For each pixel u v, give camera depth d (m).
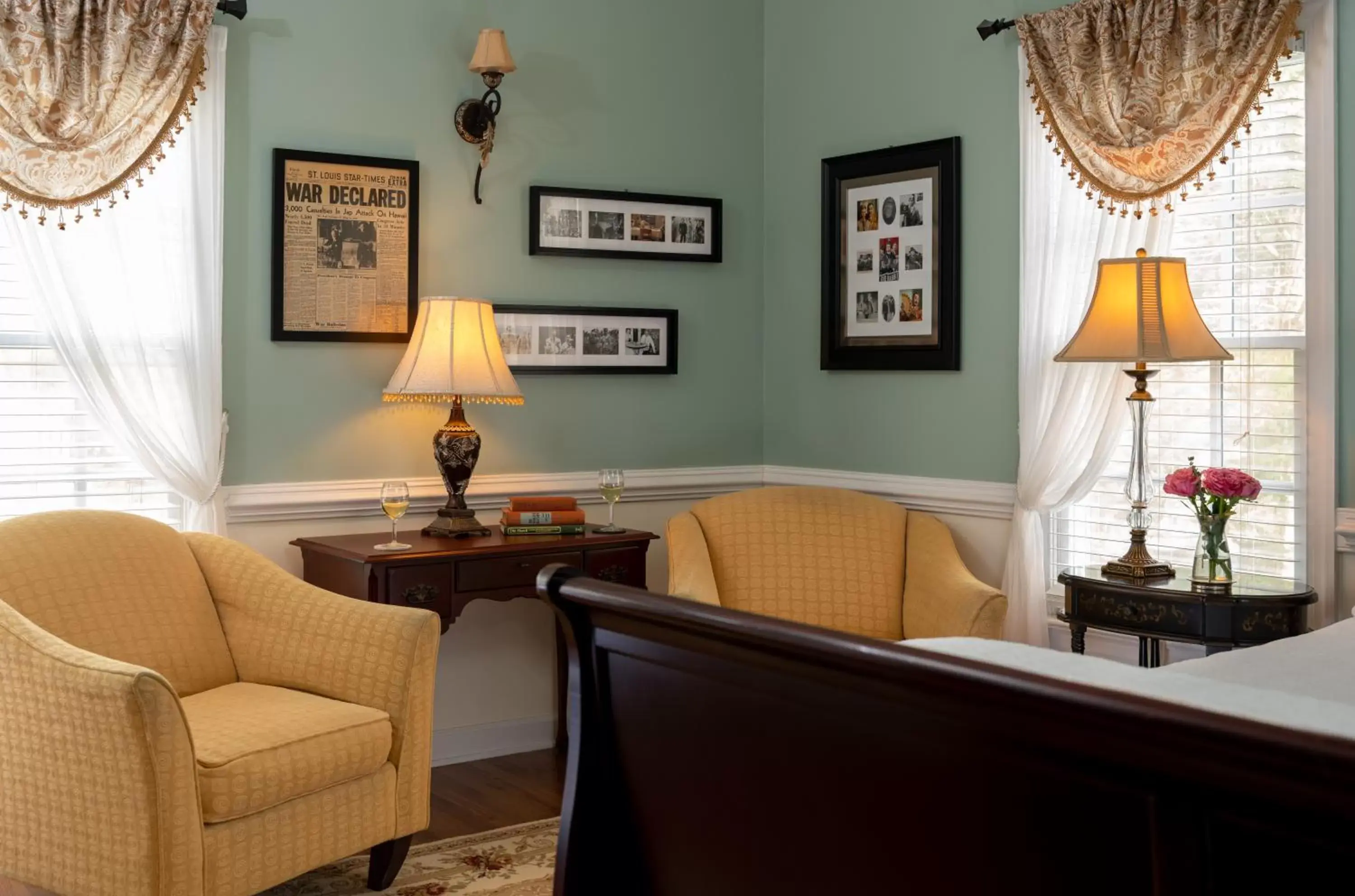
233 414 4.07
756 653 1.98
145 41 3.75
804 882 1.98
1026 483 4.12
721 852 2.13
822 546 4.30
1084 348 3.56
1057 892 1.62
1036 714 1.55
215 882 2.82
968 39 4.39
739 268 5.10
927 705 1.72
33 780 2.91
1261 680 2.34
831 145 4.89
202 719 3.09
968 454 4.43
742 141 5.09
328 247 4.18
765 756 2.04
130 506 3.97
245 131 4.05
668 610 2.07
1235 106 3.58
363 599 3.76
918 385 4.59
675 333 4.91
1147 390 3.88
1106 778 1.53
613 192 4.74
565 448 4.70
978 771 1.71
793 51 5.04
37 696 2.86
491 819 3.88
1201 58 3.63
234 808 2.84
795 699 1.96
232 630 3.58
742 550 4.31
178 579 3.54
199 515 3.95
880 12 4.69
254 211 4.08
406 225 4.31
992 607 3.67
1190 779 1.40
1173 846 1.46
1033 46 4.03
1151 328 3.48
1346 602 3.54
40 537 3.34
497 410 4.54
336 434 4.25
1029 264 4.11
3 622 2.95
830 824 1.93
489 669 4.58
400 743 3.24
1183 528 3.90
